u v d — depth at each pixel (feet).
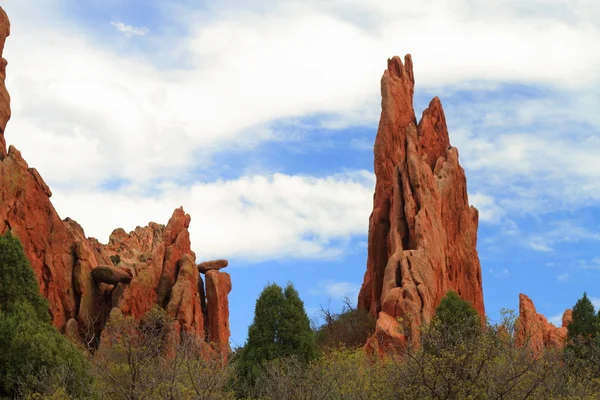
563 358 179.52
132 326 217.77
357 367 173.99
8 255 199.52
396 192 307.58
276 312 214.48
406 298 265.34
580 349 205.77
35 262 280.10
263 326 213.25
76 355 171.42
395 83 339.16
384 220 319.06
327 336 293.43
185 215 312.09
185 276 288.10
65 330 273.95
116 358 190.49
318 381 158.10
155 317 226.79
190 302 282.36
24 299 195.62
